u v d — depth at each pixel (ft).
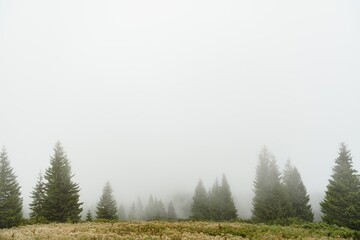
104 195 197.06
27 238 62.13
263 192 155.63
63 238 60.70
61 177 148.66
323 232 81.76
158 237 63.93
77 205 148.66
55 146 152.97
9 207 126.21
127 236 63.82
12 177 133.28
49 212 140.46
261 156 163.63
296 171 170.71
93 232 70.90
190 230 78.13
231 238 67.21
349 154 125.59
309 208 164.25
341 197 117.91
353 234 80.23
